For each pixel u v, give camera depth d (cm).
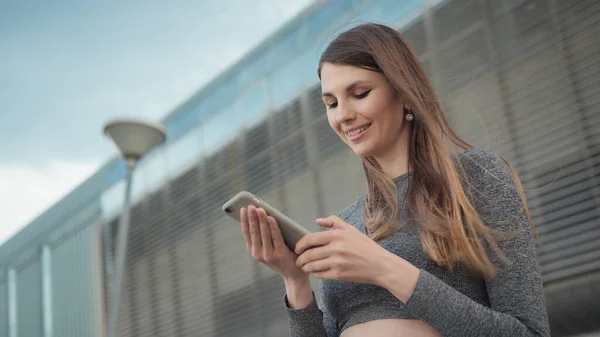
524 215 108
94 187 1076
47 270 1128
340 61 118
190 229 880
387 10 626
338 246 100
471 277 109
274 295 726
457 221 107
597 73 445
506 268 104
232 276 793
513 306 102
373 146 119
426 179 115
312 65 721
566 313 451
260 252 113
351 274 100
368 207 127
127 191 614
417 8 596
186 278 868
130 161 613
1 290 1234
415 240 112
